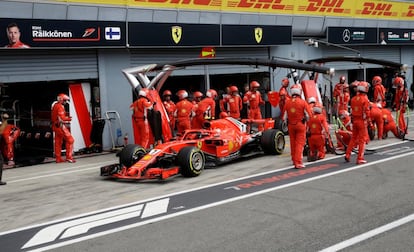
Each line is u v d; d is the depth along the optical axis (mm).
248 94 17484
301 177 9812
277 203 7816
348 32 23672
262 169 10945
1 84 13102
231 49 19391
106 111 15461
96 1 14344
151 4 15734
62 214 7770
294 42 21906
